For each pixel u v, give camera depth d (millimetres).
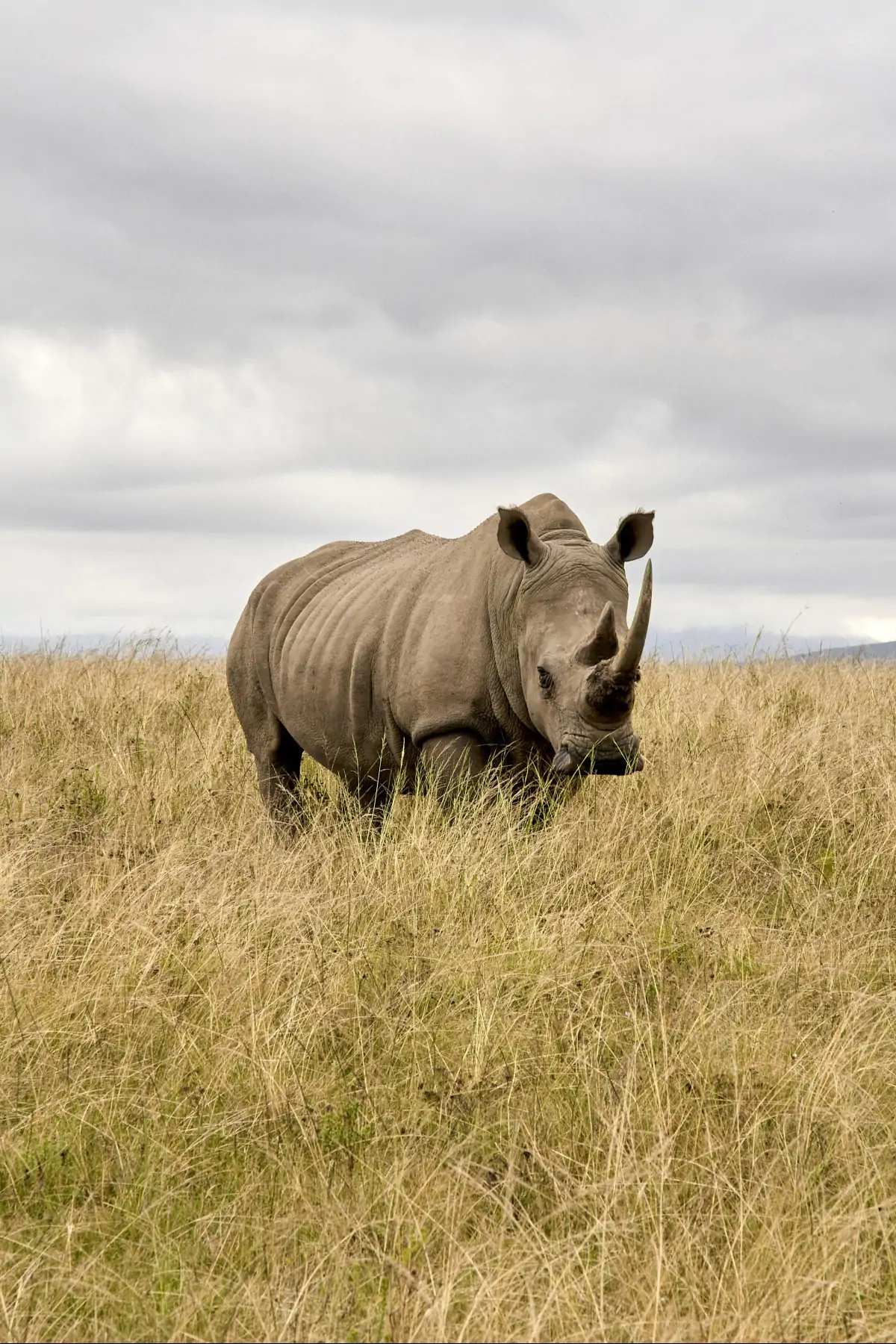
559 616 26016
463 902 23000
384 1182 15469
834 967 20844
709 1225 14664
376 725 30797
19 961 20281
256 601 36844
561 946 21016
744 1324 12766
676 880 24781
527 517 27156
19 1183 16109
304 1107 16969
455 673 28281
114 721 39250
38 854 25516
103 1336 13336
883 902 23953
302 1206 15438
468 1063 17953
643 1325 12898
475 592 28609
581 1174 15961
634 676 23375
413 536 35875
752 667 44688
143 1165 16250
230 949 20750
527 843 25453
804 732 31922
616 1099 16984
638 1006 19797
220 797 32125
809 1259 14000
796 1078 17391
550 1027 18672
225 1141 16750
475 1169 15914
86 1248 15094
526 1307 13406
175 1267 14555
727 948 21625
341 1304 13453
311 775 37500
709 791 28203
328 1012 19188
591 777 30328
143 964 20375
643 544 27422
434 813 27453
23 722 39781
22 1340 13234
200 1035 18766
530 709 26422
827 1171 15875
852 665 47312
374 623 30891
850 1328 13234
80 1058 18203
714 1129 16453
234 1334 13070
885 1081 17953
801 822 27203
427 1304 13141
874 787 28562
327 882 23953
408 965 20656
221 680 48375
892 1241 14812
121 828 27875
